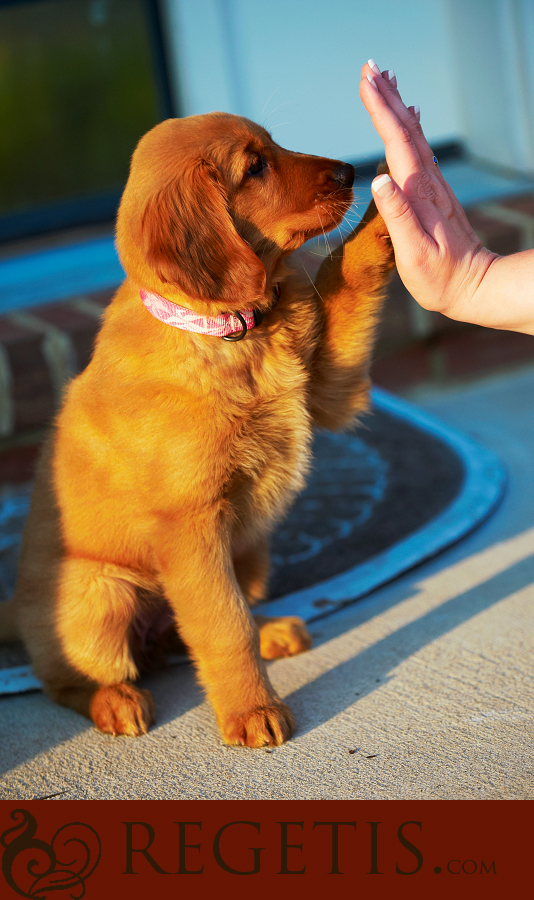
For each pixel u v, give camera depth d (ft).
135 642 4.33
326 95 8.22
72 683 4.20
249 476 4.04
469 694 4.01
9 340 5.91
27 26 8.02
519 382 6.70
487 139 8.46
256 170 3.95
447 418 6.22
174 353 3.91
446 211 3.58
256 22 7.97
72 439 4.16
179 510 3.95
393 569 4.72
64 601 4.17
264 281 3.83
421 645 4.28
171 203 3.84
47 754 3.98
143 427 3.93
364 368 4.18
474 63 8.27
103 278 7.02
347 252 4.05
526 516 5.02
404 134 3.55
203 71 8.11
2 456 6.01
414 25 8.38
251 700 3.93
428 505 5.19
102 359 4.05
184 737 4.00
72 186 8.48
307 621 4.51
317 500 5.39
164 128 3.97
